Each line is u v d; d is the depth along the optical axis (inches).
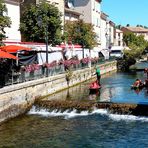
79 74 1786.4
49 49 1545.3
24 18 1712.6
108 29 3880.4
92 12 2987.2
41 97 1273.4
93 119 1037.8
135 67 3073.3
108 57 2716.5
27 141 848.3
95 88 1501.0
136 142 837.8
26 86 1139.3
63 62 1577.3
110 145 819.4
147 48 4722.0
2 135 893.8
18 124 992.2
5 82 1046.4
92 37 2322.8
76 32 2234.3
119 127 953.5
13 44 1384.1
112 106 1096.2
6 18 1141.7
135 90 1547.7
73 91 1513.3
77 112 1113.4
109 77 2186.3
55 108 1139.9
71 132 916.6
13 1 1617.9
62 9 2201.0
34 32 1678.2
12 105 1050.1
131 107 1077.8
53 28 1678.2
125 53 3137.3
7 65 1080.2
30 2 1961.1
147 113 1061.8
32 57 1380.4
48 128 951.6
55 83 1438.2
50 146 811.4
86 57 2151.8
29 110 1157.7
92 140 852.0
